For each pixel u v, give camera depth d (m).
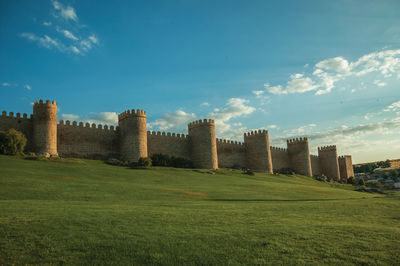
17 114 46.72
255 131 82.69
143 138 56.41
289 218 13.88
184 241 9.42
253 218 13.50
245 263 7.84
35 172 31.27
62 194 21.47
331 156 108.56
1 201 16.80
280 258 8.19
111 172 39.69
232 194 28.22
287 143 99.31
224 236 10.05
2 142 40.38
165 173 45.62
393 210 17.28
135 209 15.26
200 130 67.56
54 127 46.62
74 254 8.25
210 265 7.74
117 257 8.12
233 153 80.56
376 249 8.83
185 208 16.55
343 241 9.62
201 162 66.38
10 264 7.55
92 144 54.38
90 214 13.02
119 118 58.88
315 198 29.11
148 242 9.29
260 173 72.00
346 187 71.25
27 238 9.30
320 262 7.91
